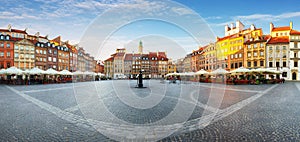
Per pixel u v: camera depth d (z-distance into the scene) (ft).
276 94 50.55
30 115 24.13
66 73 122.21
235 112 25.95
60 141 15.21
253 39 193.16
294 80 174.40
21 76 169.17
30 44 192.34
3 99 39.99
